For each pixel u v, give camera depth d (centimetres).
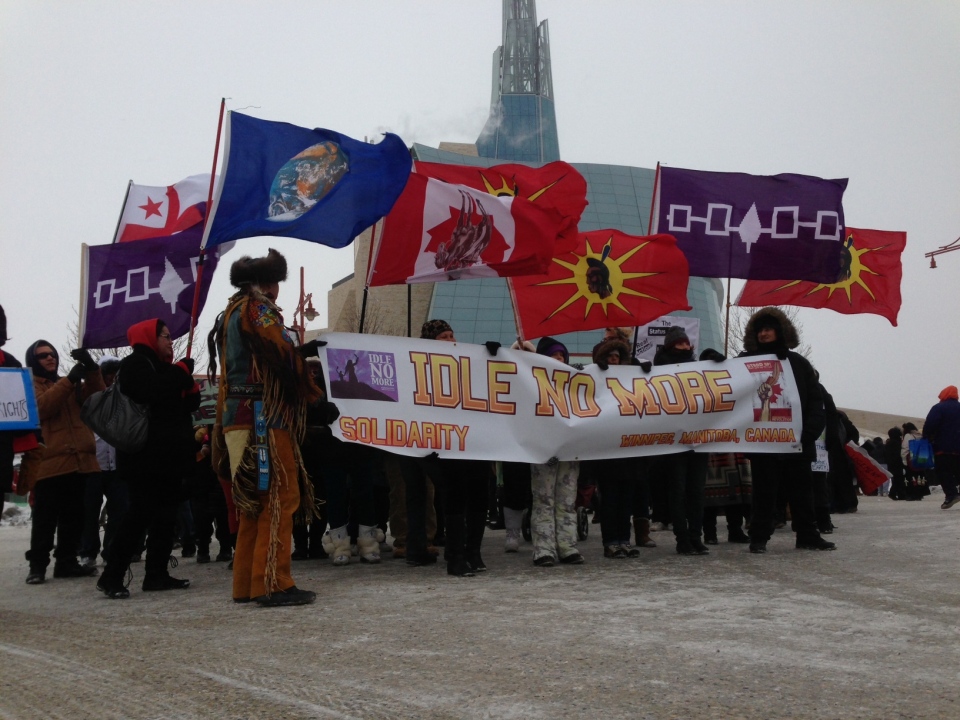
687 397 839
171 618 568
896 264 1231
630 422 814
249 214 700
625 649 445
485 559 864
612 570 744
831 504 1507
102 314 883
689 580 672
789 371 870
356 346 743
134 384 656
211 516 988
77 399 835
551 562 785
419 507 828
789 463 867
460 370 770
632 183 8100
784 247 1068
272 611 579
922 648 444
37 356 871
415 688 382
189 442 692
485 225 859
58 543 853
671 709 347
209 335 630
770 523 853
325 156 729
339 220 724
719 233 1064
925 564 732
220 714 352
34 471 770
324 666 423
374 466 998
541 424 785
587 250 987
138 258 889
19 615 605
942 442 1554
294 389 605
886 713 340
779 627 495
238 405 605
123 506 939
